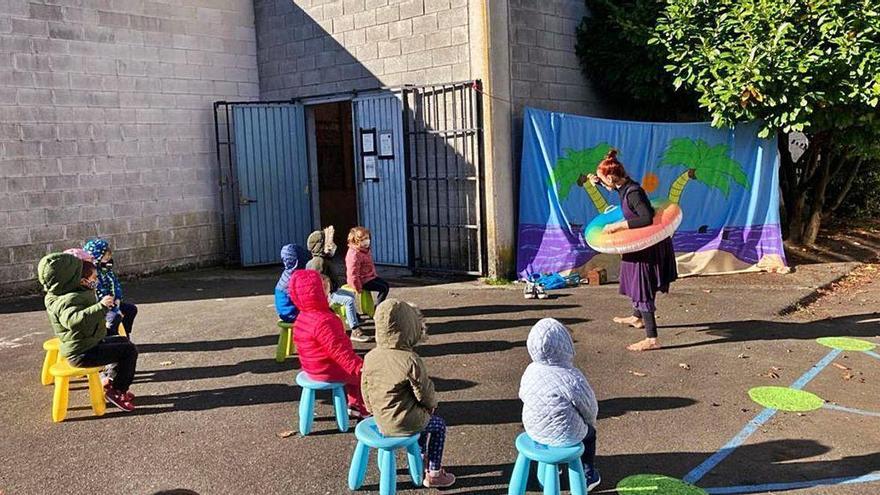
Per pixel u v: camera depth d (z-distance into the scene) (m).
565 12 10.36
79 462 4.38
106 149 10.46
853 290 8.71
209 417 5.05
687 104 10.66
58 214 9.98
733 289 8.69
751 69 8.59
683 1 9.44
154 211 11.04
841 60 8.41
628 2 10.59
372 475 4.11
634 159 9.48
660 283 6.29
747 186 9.67
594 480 3.83
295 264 6.25
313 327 4.57
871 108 8.84
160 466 4.29
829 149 10.59
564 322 7.31
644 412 4.89
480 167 9.40
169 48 11.17
